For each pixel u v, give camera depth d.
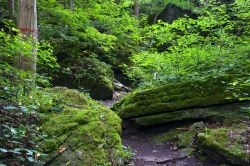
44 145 4.62
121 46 14.79
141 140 7.11
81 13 12.06
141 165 5.51
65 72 10.88
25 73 5.27
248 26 8.53
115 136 5.34
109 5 13.64
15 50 4.94
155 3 23.20
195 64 8.12
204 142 5.70
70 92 6.31
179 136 6.63
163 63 8.44
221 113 6.93
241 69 7.51
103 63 12.70
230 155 5.18
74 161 4.59
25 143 4.45
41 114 4.89
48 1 11.42
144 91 7.55
